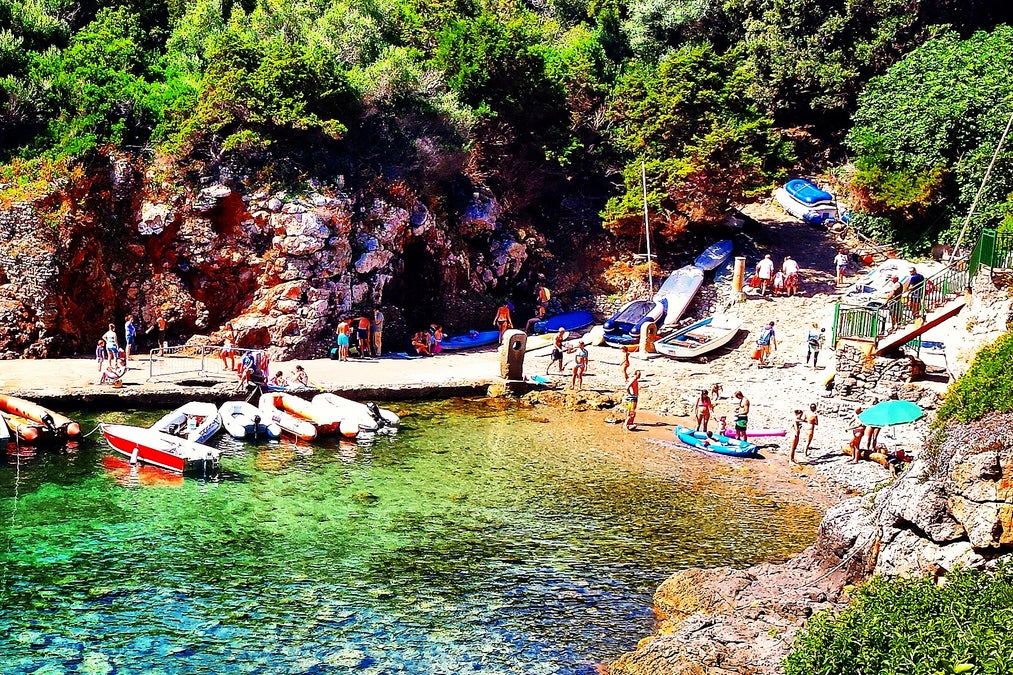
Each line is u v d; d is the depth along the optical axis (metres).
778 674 16.92
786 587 20.91
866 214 55.59
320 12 57.16
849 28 63.00
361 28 54.06
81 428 32.03
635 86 54.53
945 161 52.06
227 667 18.39
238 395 35.78
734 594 20.67
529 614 20.86
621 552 24.23
